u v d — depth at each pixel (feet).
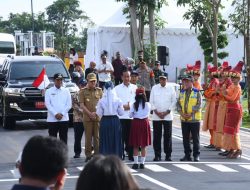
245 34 107.24
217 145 66.95
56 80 60.03
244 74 126.11
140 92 55.83
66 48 290.35
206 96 67.92
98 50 154.92
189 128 60.59
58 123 59.88
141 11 148.15
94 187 14.74
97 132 60.08
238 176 53.52
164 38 156.87
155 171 55.36
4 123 85.51
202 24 122.11
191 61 158.40
